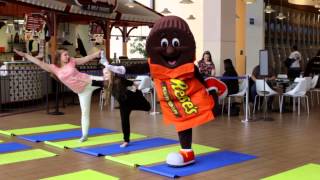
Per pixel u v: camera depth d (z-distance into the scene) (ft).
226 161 19.08
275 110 35.86
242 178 16.58
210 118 18.24
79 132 26.22
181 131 18.38
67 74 22.27
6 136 25.31
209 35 37.42
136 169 17.95
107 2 48.83
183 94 18.24
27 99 40.04
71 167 18.25
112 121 30.37
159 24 18.12
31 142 23.54
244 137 24.48
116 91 21.44
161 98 18.62
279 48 68.08
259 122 29.76
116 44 71.82
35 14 41.98
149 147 21.88
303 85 33.53
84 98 23.15
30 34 42.45
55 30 42.68
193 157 18.57
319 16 80.43
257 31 60.49
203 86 18.72
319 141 23.38
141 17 54.65
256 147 21.94
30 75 40.34
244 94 32.37
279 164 18.65
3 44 51.90
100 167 18.22
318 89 39.06
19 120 31.24
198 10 67.10
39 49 44.57
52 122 30.25
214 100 18.75
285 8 69.62
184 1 48.83
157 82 18.62
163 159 19.39
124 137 22.03
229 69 32.81
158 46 18.04
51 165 18.61
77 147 21.90
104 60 21.72
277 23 67.82
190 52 18.06
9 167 18.34
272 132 26.02
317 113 34.47
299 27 74.08
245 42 63.82
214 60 37.14
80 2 44.96
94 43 54.85
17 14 47.80
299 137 24.48
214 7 37.01
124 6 54.29
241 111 35.27
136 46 69.72
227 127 27.76
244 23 65.92
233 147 21.95
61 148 21.98
